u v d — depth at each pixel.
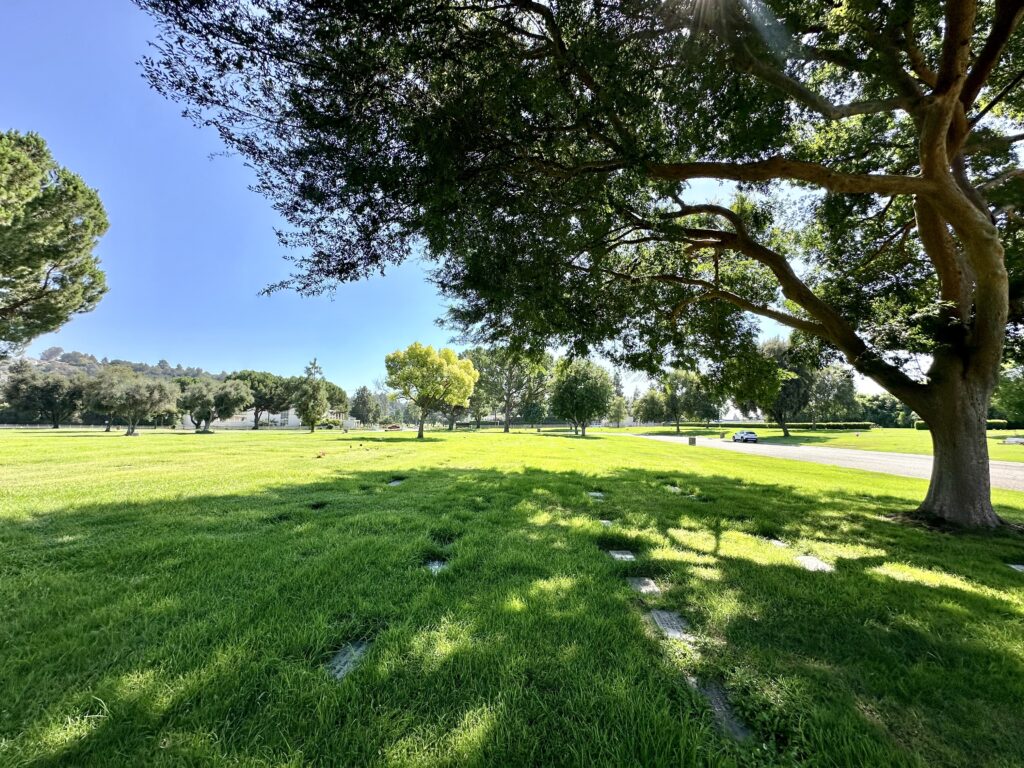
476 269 5.00
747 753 1.52
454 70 3.89
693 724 1.64
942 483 5.53
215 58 3.46
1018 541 4.59
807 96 4.16
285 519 4.70
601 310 7.11
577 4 3.52
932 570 3.59
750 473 10.84
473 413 69.50
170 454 13.09
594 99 4.02
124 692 1.71
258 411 59.03
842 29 4.16
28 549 3.53
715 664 2.04
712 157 5.07
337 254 5.29
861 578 3.24
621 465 11.49
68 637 2.14
